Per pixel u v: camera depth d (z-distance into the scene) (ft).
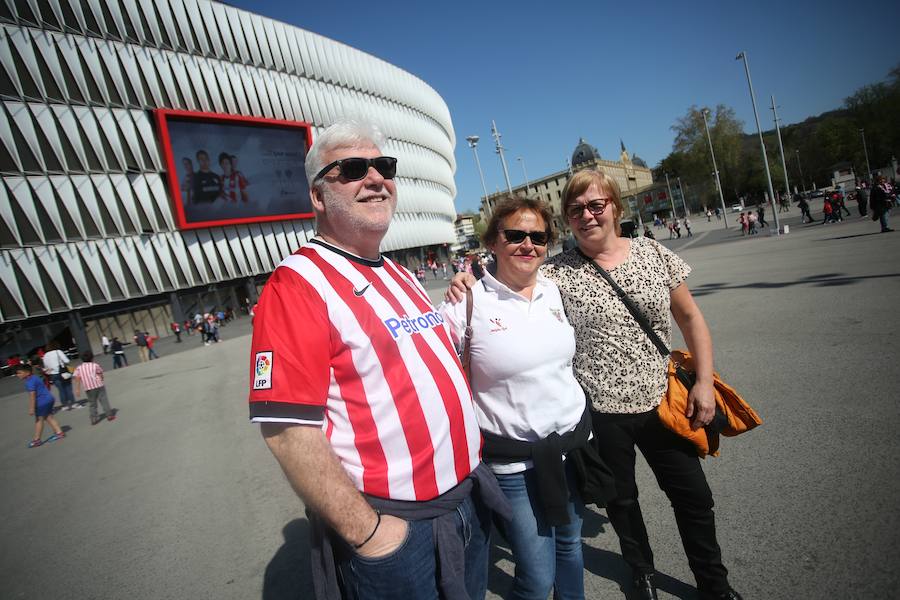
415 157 173.37
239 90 115.96
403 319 4.91
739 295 27.66
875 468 8.59
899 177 191.42
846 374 13.03
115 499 15.40
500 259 6.59
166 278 103.76
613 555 8.26
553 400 6.11
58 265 92.02
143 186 100.89
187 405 29.58
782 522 7.82
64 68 92.94
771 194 69.46
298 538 10.91
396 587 4.31
